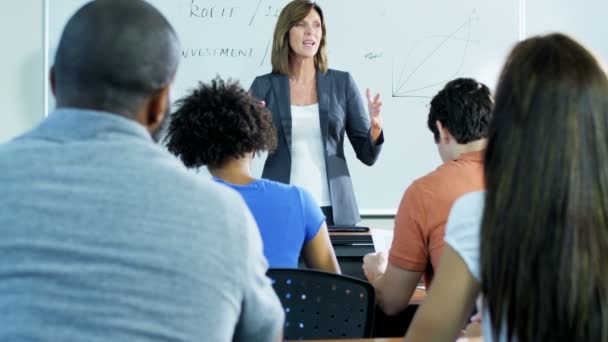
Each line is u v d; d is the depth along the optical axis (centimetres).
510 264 99
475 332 138
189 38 392
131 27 96
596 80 99
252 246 96
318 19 343
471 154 190
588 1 414
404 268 189
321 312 168
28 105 384
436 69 406
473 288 110
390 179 404
